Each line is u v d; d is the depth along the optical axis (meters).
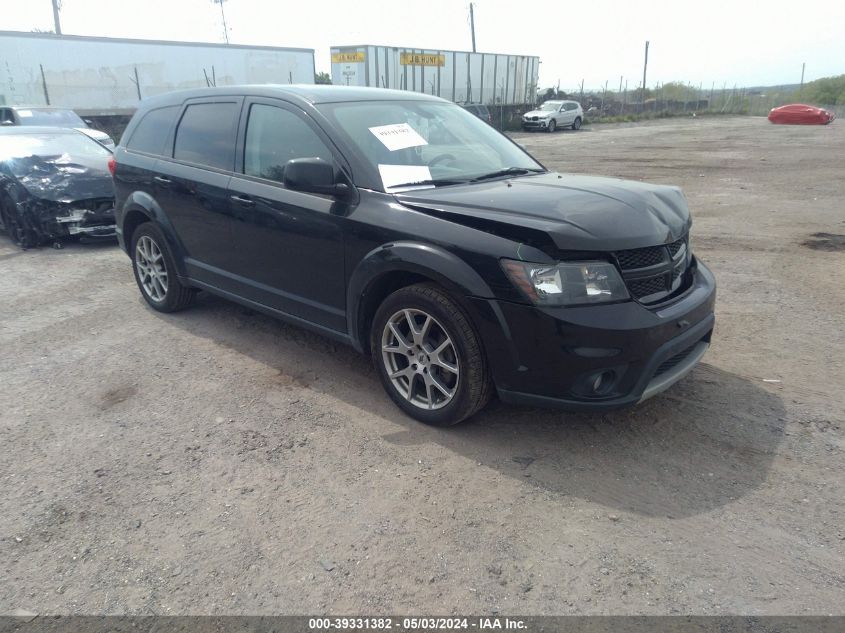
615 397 3.21
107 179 8.29
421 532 2.82
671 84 58.69
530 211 3.29
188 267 5.14
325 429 3.68
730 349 4.77
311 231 3.99
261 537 2.80
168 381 4.30
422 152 4.16
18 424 3.75
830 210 9.91
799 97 57.69
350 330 3.94
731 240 8.10
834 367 4.44
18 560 2.67
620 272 3.19
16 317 5.56
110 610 2.41
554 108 34.59
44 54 23.02
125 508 2.99
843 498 3.04
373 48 29.28
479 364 3.36
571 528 2.84
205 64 27.14
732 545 2.74
